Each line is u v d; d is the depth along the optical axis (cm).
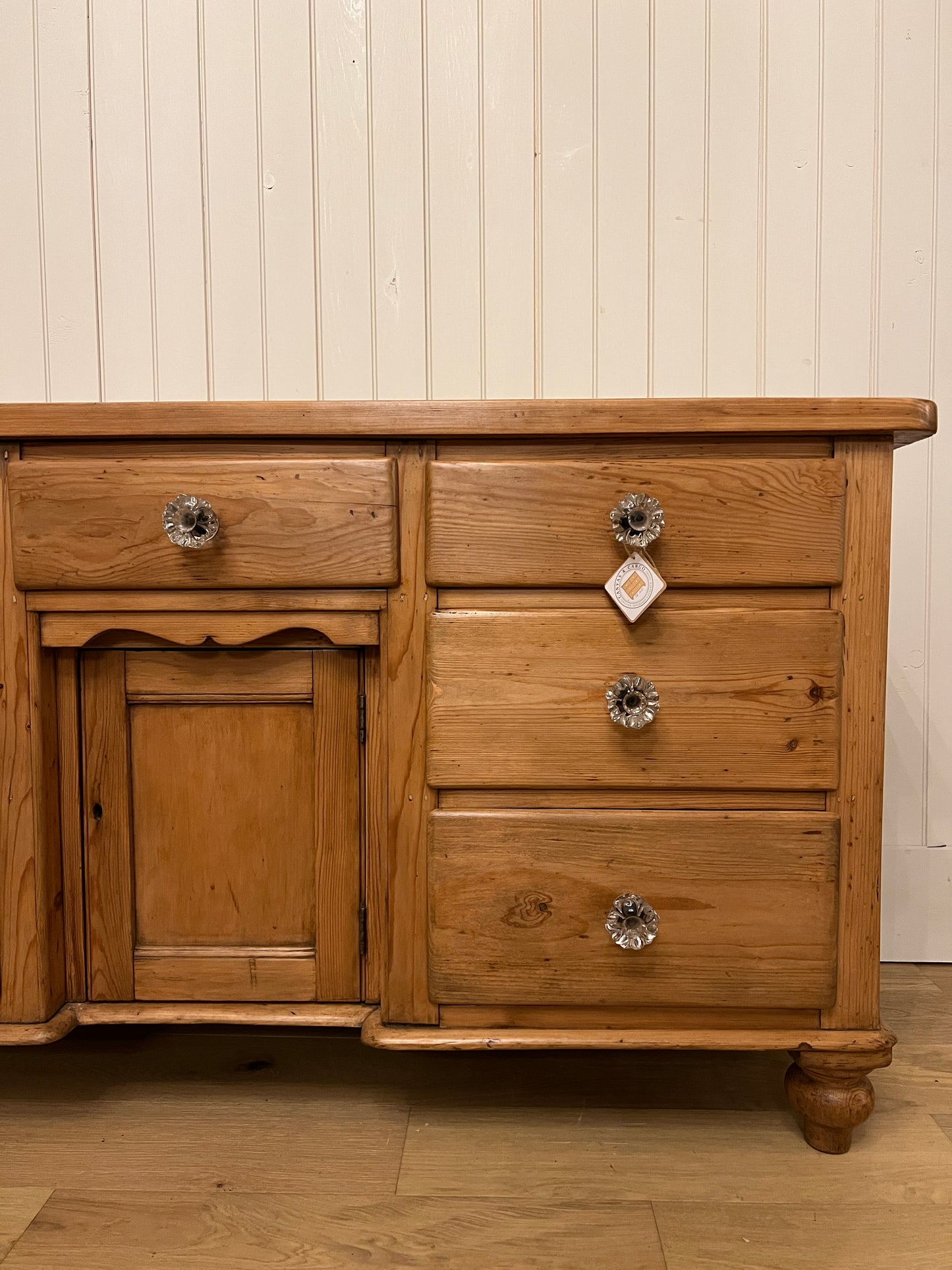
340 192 135
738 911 88
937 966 139
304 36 133
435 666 87
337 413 85
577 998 89
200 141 135
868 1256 77
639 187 134
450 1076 108
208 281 137
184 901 94
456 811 88
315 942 94
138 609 89
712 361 137
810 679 87
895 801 140
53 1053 114
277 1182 87
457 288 136
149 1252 77
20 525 88
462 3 133
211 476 87
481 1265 75
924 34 132
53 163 136
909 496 137
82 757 93
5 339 138
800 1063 90
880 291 135
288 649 92
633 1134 95
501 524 87
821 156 134
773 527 87
